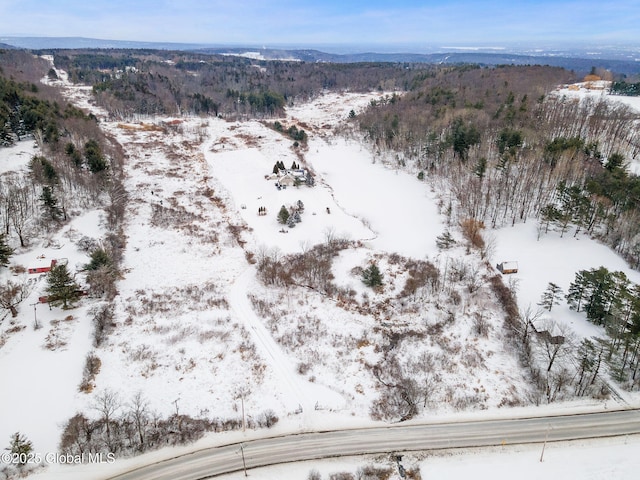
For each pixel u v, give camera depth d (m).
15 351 50.25
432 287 66.62
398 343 56.44
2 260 61.34
